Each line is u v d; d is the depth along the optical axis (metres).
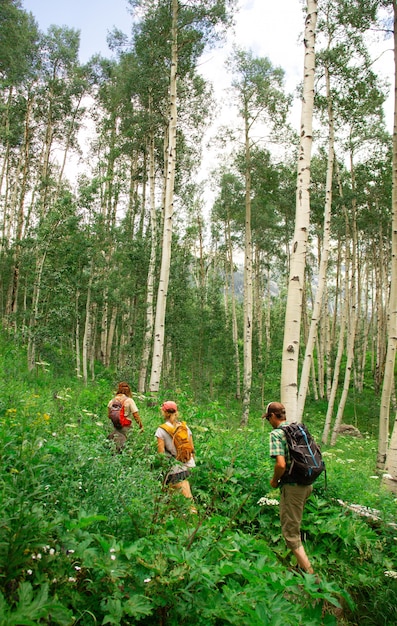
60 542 2.82
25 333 15.00
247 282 22.56
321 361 31.70
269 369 24.86
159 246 21.42
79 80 25.17
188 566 2.92
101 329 23.39
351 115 17.88
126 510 3.45
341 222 24.80
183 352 24.61
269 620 2.79
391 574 4.43
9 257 26.16
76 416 7.55
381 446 11.52
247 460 6.26
